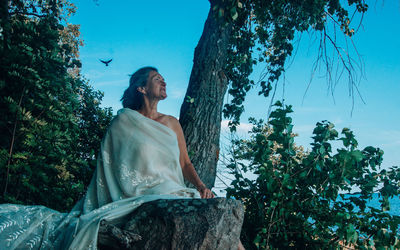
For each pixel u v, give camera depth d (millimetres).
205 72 4188
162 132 2211
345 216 3057
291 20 5906
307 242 3297
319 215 3371
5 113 3357
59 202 3936
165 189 1985
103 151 2107
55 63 3828
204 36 4461
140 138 2098
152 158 2086
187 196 2072
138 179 2014
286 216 3250
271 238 3326
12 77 3355
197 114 3982
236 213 1779
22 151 3498
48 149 3514
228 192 3654
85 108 5703
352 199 3344
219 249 1655
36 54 3631
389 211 3418
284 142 3363
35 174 3359
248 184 3582
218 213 1713
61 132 3691
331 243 3172
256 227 3412
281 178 3373
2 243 1553
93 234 1562
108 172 2045
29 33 3748
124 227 1711
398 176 3414
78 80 4516
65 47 4707
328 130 3475
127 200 1838
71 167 4449
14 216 1707
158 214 1720
